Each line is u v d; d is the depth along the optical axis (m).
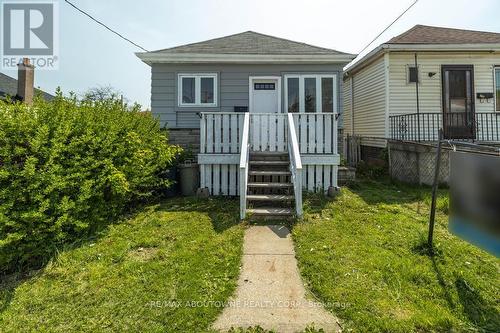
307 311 3.10
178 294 3.34
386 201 6.88
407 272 3.68
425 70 11.22
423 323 2.85
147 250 4.46
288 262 4.11
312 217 5.75
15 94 16.84
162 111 10.38
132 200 6.45
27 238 4.03
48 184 4.31
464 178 3.72
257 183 6.78
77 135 5.07
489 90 11.10
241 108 10.38
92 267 3.93
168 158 6.94
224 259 4.14
